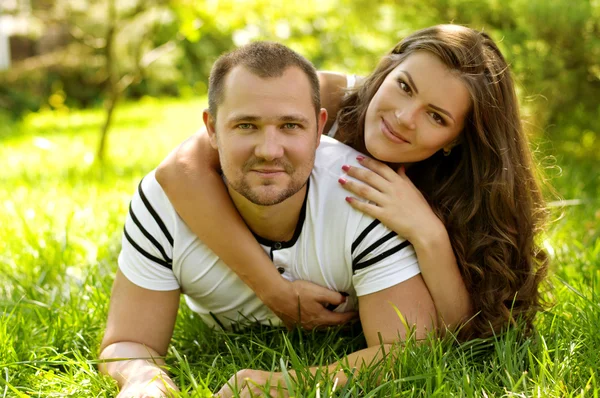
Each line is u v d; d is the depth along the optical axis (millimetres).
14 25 12891
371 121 2240
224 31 6922
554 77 4895
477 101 2172
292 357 1928
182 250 2164
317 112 1969
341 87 2549
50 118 11766
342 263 2141
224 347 2391
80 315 2584
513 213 2340
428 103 2137
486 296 2305
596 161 5527
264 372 1902
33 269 3236
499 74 2256
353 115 2438
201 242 2166
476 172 2324
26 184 5473
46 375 2109
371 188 2107
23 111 12250
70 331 2457
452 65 2139
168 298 2217
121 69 8875
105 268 3205
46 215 3922
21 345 2324
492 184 2297
